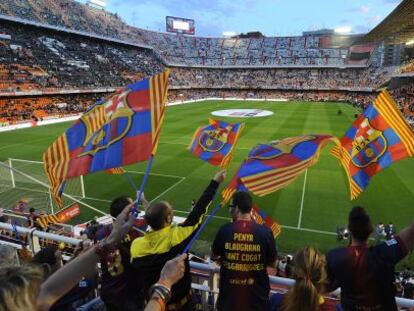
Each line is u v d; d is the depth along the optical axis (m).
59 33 65.06
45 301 1.98
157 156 24.97
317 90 80.56
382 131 4.21
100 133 4.00
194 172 21.08
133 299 3.61
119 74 67.31
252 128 36.28
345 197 16.88
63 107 49.38
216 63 97.00
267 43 99.81
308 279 2.63
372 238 12.64
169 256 3.26
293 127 36.69
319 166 21.92
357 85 76.94
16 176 18.23
